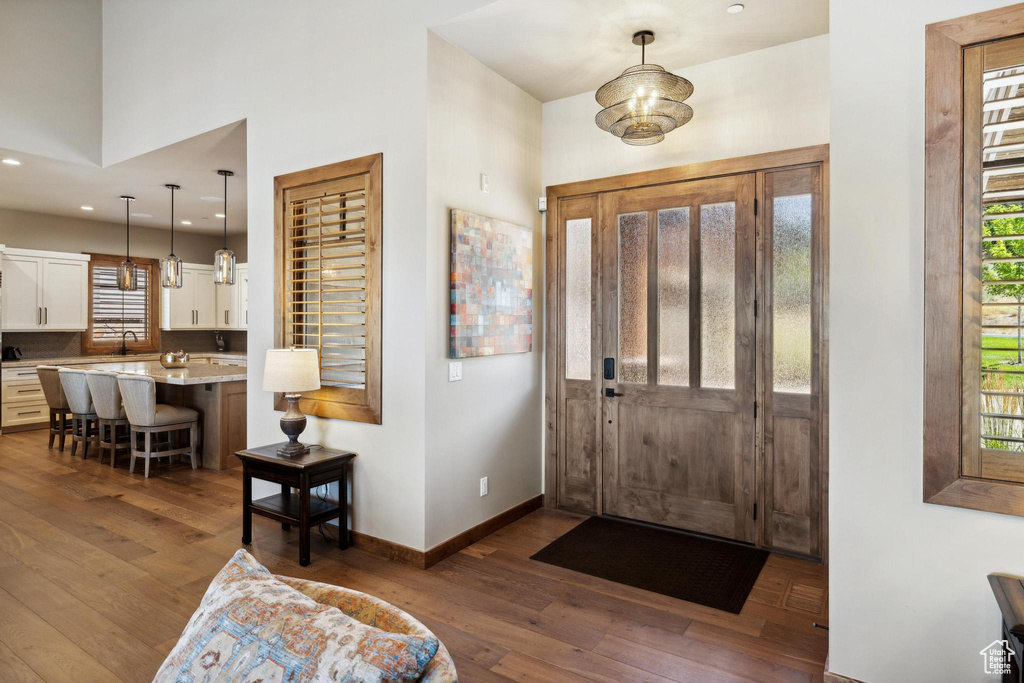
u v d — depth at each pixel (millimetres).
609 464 3904
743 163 3355
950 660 1867
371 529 3320
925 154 1870
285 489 3615
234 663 924
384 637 911
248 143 3938
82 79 5074
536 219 4082
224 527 3670
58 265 7078
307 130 3584
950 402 1838
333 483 3508
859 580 2004
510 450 3812
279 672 888
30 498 4238
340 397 3432
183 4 4402
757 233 3334
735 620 2559
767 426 3334
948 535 1863
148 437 4863
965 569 1842
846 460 2016
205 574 2971
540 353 4137
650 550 3346
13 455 5586
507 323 3701
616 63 3475
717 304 3488
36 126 4801
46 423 6953
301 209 3641
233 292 8734
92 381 5152
